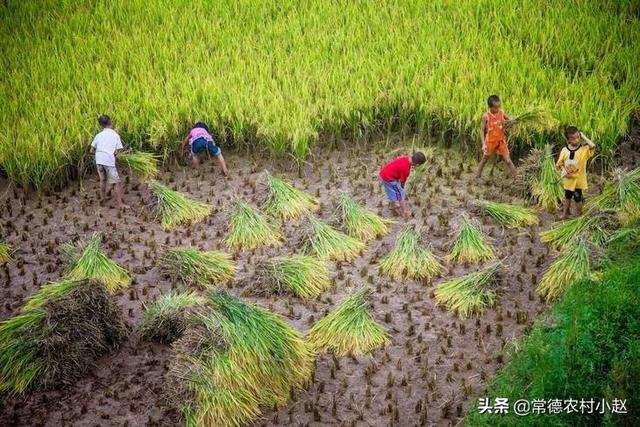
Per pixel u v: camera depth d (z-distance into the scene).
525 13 13.58
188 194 10.68
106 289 7.96
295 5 14.74
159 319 7.78
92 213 10.33
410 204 10.15
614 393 6.27
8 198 10.48
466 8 13.96
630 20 13.40
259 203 10.21
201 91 11.84
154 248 9.47
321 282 8.56
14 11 14.83
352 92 11.73
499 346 7.52
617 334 6.96
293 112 11.14
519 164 10.91
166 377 6.97
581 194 9.38
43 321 7.42
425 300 8.33
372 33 13.62
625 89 11.34
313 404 6.90
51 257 9.37
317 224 9.20
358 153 11.39
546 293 8.15
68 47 13.33
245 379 6.80
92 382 7.33
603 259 8.16
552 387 6.37
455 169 10.86
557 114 10.70
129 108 11.58
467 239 8.93
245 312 7.12
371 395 7.03
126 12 14.62
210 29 13.77
